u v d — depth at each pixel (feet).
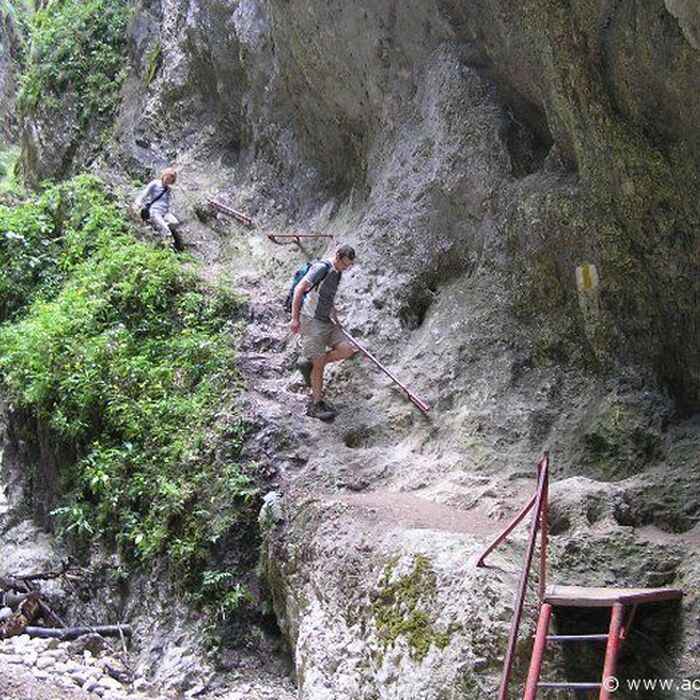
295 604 21.47
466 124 28.07
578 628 15.53
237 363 29.45
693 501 19.57
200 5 42.98
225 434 26.53
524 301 25.85
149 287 33.06
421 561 17.87
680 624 15.40
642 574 16.87
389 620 17.78
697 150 21.03
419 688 16.39
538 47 23.93
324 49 34.12
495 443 24.30
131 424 28.89
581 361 24.50
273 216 38.45
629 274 23.13
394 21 31.22
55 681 22.22
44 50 50.31
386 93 32.17
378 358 28.53
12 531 31.63
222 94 42.65
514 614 14.39
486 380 25.66
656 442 21.97
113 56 48.91
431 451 25.22
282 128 39.24
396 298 29.35
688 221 21.68
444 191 28.60
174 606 24.95
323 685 18.83
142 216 38.09
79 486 29.53
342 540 20.38
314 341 26.89
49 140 48.49
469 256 28.09
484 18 27.25
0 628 26.30
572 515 19.01
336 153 36.63
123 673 23.91
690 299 22.00
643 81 21.61
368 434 26.32
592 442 22.82
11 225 39.52
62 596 27.96
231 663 23.12
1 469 33.88
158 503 26.63
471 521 20.51
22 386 32.94
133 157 44.34
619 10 21.49
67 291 34.99
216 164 42.45
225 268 36.58
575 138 23.58
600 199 23.34
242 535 24.73
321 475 24.76
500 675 15.46
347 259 26.81
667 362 22.75
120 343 31.60
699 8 17.33
